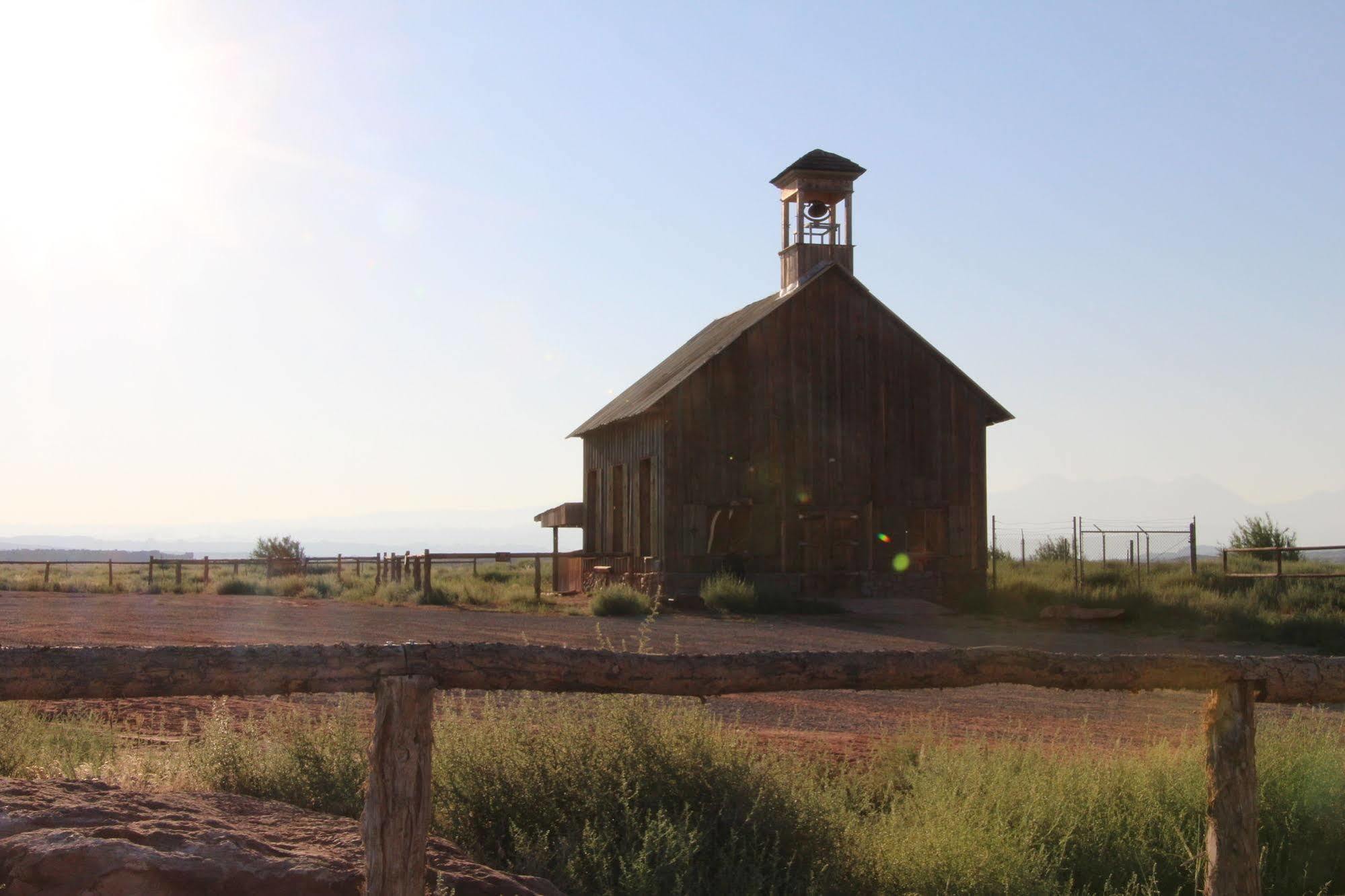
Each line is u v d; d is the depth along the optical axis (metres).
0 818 4.67
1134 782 8.11
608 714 7.30
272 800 6.31
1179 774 8.12
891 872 6.68
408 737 4.40
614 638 20.08
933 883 6.58
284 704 10.50
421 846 4.39
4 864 4.41
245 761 6.90
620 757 6.97
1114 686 5.33
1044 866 6.97
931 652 5.27
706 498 30.34
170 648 4.38
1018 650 5.34
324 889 4.55
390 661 4.48
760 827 6.64
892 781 8.33
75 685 4.24
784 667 5.05
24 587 38.88
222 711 9.59
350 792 6.64
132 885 4.37
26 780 5.59
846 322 31.83
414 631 20.92
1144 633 23.25
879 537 31.39
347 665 4.42
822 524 31.08
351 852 4.95
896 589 31.17
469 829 6.51
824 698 13.97
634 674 4.82
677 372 33.62
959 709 13.23
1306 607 24.03
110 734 8.54
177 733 9.24
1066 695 14.77
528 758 6.91
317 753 6.96
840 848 6.76
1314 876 7.34
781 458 30.98
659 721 7.32
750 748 7.73
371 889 4.32
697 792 6.86
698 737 7.20
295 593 36.19
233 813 5.34
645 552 32.69
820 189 32.12
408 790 4.37
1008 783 7.91
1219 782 5.40
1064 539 46.31
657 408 30.31
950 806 7.28
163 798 5.31
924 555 31.55
